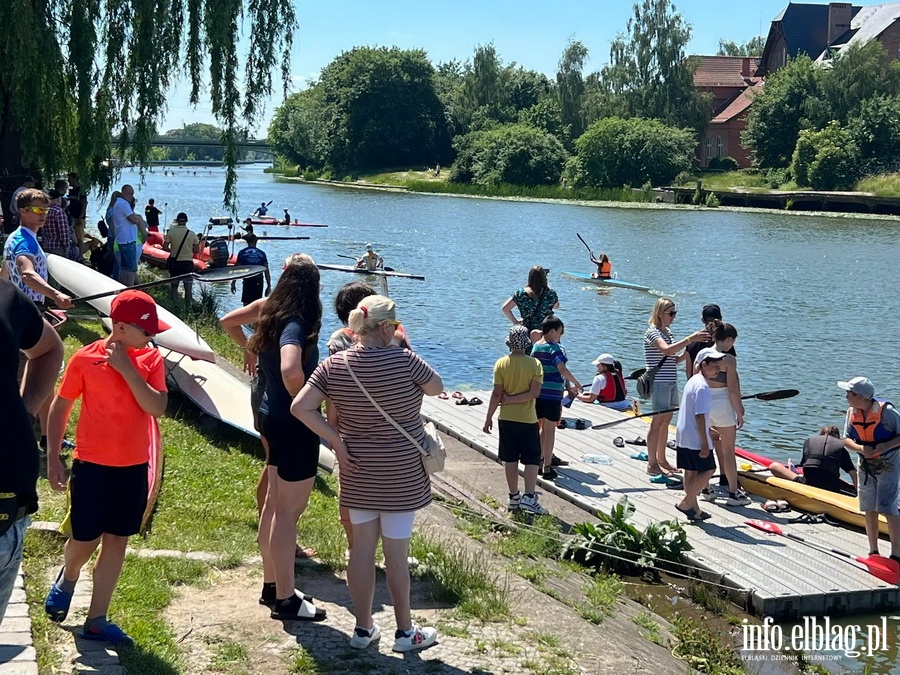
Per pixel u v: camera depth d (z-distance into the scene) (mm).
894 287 28250
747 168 84688
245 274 10195
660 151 79188
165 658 4633
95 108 17188
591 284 28594
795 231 46938
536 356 9664
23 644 4477
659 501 9164
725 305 24969
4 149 17625
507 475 8758
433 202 68938
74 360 4562
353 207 61594
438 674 4824
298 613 5262
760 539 8297
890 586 7395
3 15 15750
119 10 17172
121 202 15383
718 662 6211
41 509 6289
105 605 4668
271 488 5383
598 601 6805
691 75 92812
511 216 56125
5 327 3475
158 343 10234
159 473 7211
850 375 17328
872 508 7773
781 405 15242
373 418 4820
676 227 49156
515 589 6281
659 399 9688
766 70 99812
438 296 25406
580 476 9859
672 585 7695
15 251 7656
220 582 5742
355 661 4863
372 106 102875
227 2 17484
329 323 20531
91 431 4555
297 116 114875
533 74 110375
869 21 89938
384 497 4848
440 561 6371
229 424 9031
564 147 92750
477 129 102188
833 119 74500
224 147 18219
